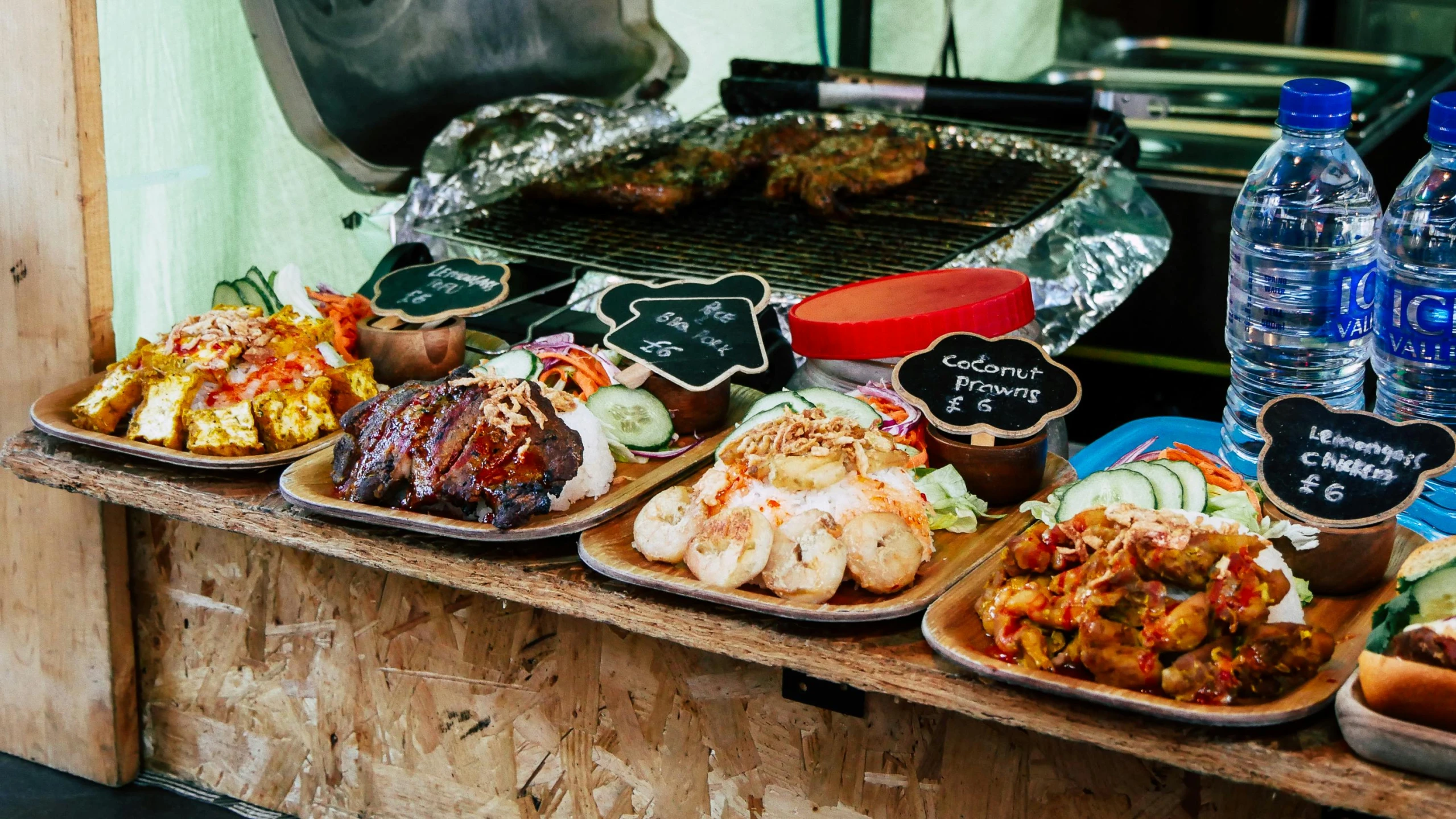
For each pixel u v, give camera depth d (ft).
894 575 4.83
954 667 4.52
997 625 4.52
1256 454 6.66
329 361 6.47
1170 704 4.14
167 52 8.59
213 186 9.16
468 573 5.32
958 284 6.65
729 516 4.92
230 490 5.89
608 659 5.75
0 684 7.36
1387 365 6.12
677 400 6.14
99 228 6.69
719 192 10.17
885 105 11.26
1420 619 4.22
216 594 6.73
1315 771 4.00
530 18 10.32
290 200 9.79
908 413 5.92
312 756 6.71
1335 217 6.89
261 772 6.91
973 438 5.59
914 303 6.44
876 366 6.26
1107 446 6.91
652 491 5.69
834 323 6.18
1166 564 4.34
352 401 6.28
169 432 6.07
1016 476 5.57
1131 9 16.37
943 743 5.14
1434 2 15.25
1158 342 10.89
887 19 13.91
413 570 5.45
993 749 5.05
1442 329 5.77
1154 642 4.25
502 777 6.20
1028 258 8.99
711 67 12.62
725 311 6.37
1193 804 4.75
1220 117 13.33
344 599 6.35
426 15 9.40
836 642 4.69
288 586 6.49
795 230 9.53
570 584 5.12
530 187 10.04
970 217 9.50
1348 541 4.85
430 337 6.74
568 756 6.00
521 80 10.59
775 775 5.54
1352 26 15.87
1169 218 10.70
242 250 9.52
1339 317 6.15
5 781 7.19
